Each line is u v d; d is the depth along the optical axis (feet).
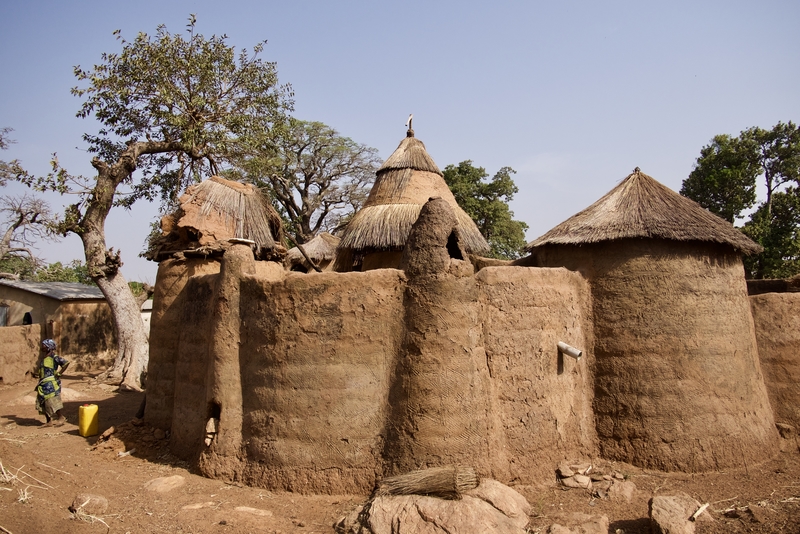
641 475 29.84
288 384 28.22
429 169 47.62
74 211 62.69
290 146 120.06
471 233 45.96
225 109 71.51
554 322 31.14
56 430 41.22
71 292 85.10
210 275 33.12
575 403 31.65
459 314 27.68
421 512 21.90
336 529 22.95
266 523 23.68
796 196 87.92
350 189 133.08
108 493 26.45
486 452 27.14
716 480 29.25
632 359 31.78
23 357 67.36
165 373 36.91
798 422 35.29
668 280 32.17
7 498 22.47
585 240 32.94
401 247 43.39
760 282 44.24
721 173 87.30
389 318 28.19
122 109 66.69
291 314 28.68
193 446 31.91
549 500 26.63
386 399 27.73
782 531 22.53
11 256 103.65
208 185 40.45
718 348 32.40
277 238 44.88
